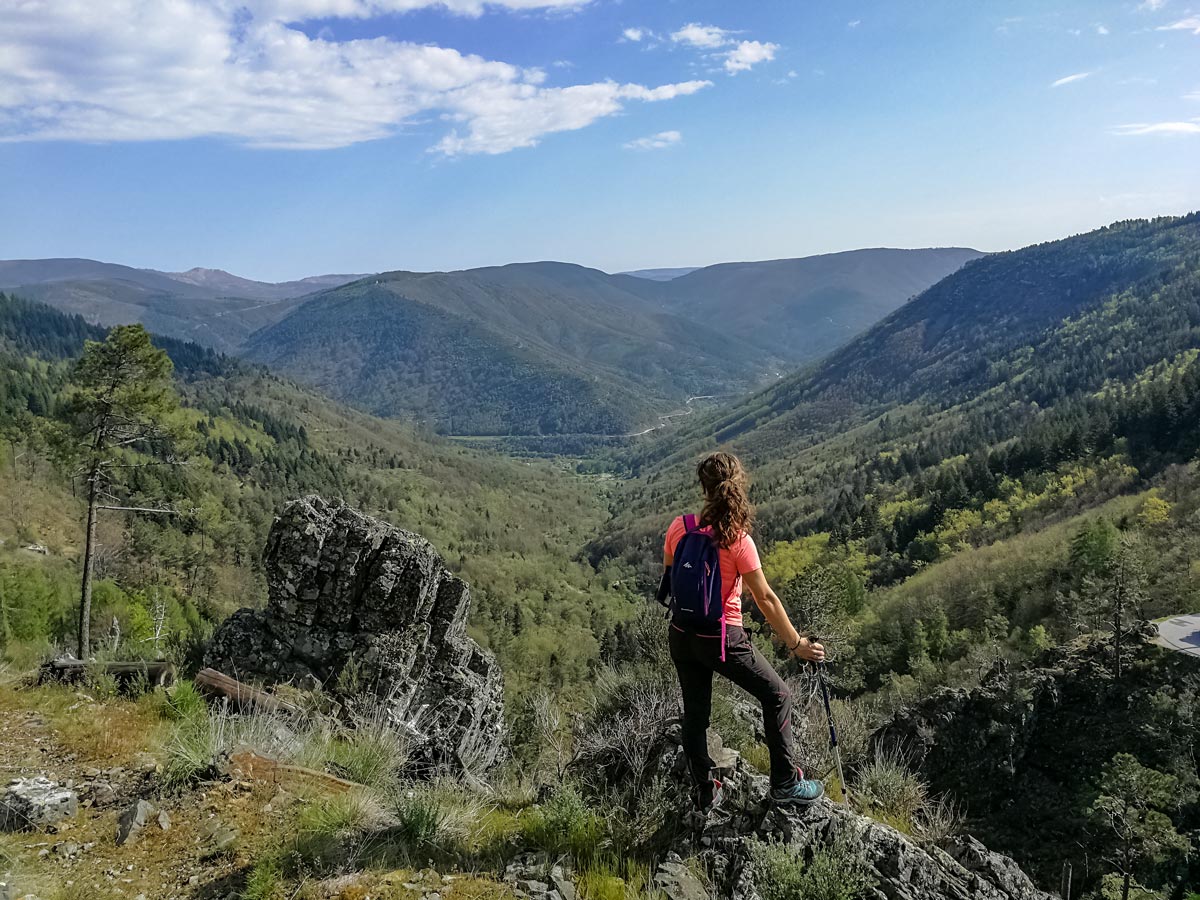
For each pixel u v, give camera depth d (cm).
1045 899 472
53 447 2077
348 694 796
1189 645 3428
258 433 18850
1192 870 2377
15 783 399
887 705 3747
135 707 554
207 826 367
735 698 730
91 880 325
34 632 2120
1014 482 11450
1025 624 6153
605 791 465
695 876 369
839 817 412
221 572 6594
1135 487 9425
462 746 859
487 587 10831
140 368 2086
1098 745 3012
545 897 329
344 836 361
